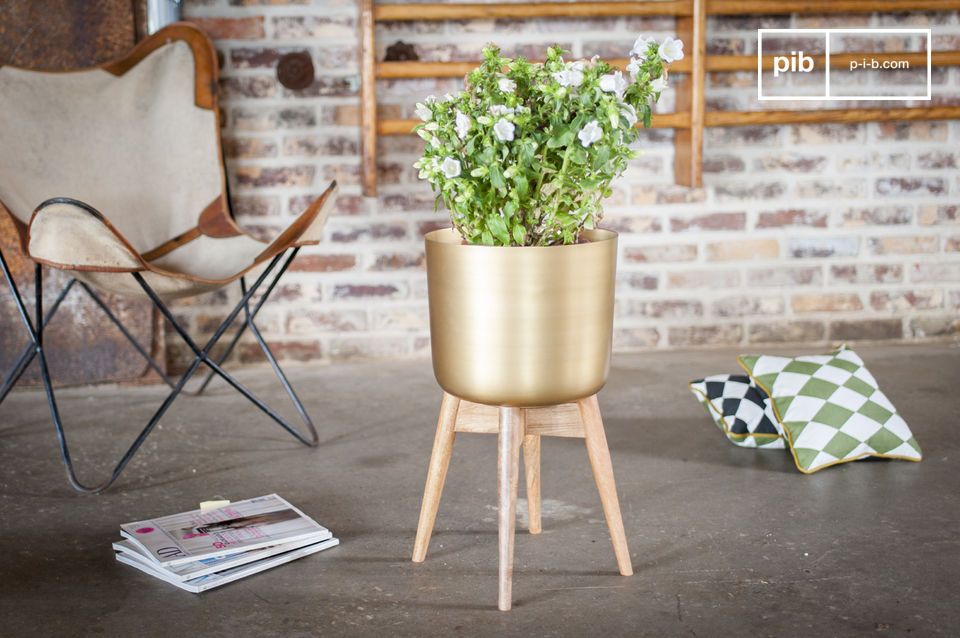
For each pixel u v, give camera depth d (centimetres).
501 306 168
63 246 216
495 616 172
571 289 169
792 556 193
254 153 335
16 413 293
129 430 276
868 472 237
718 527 208
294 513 211
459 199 165
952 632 164
